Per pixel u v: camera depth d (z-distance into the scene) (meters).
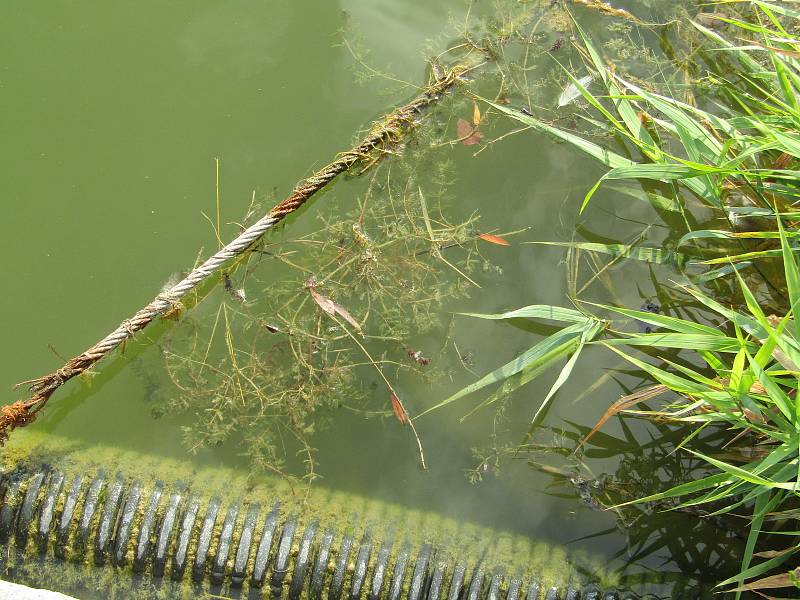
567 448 1.76
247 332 1.81
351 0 2.02
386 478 1.75
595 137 1.91
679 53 1.96
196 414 1.78
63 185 1.89
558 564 1.71
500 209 1.88
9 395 1.80
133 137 1.93
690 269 1.82
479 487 1.75
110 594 1.71
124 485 1.74
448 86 1.94
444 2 2.02
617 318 1.81
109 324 1.83
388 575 1.71
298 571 1.71
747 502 1.72
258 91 1.96
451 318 1.82
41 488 1.74
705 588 1.70
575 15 2.00
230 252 1.81
